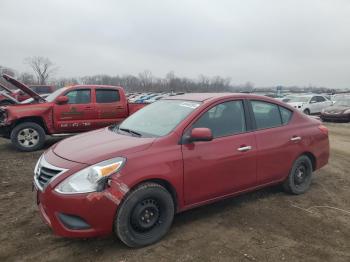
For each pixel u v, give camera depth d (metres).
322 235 4.02
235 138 4.43
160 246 3.69
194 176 4.00
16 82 8.99
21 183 5.91
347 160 8.16
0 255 3.48
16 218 4.38
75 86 9.45
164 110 4.61
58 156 3.74
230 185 4.39
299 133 5.26
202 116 4.23
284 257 3.52
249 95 4.84
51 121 9.03
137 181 3.51
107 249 3.61
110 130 4.66
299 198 5.25
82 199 3.28
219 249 3.64
